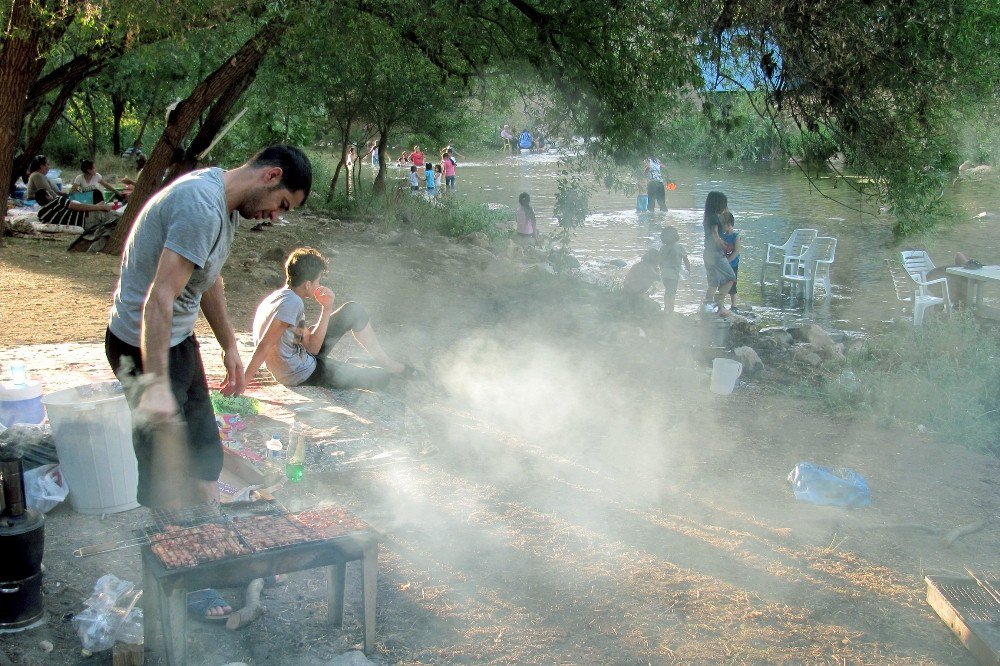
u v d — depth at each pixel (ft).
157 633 10.86
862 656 11.70
